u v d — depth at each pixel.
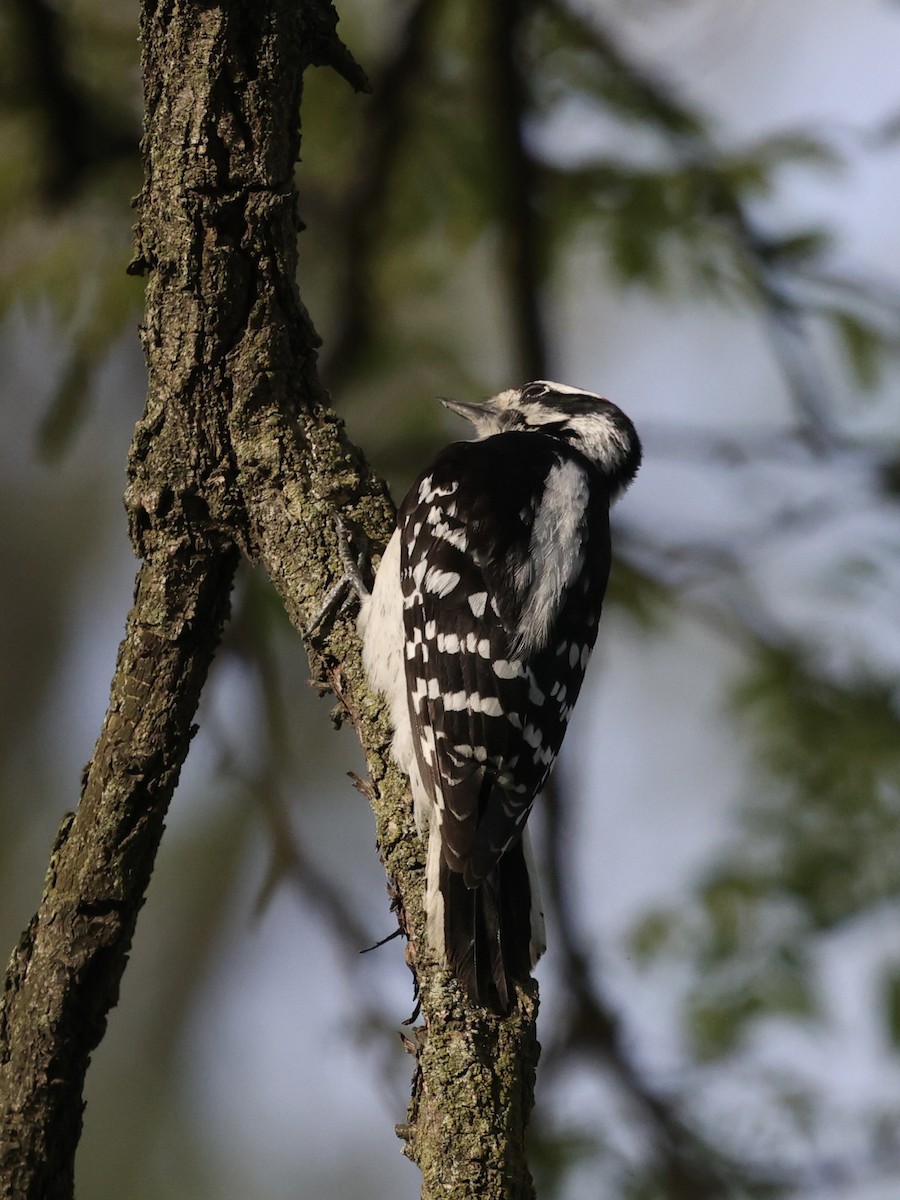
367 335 13.52
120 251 12.28
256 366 7.07
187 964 18.64
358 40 14.15
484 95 12.88
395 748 7.12
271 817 10.80
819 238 12.69
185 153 6.89
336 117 13.91
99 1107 18.16
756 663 13.29
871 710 12.80
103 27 12.75
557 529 8.09
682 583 13.13
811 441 13.21
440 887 6.49
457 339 14.55
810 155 12.55
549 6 12.94
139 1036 18.50
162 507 7.07
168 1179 17.81
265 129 6.93
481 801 7.23
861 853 12.06
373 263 13.84
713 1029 11.39
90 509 19.72
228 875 18.64
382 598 7.25
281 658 14.05
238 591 11.77
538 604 7.74
